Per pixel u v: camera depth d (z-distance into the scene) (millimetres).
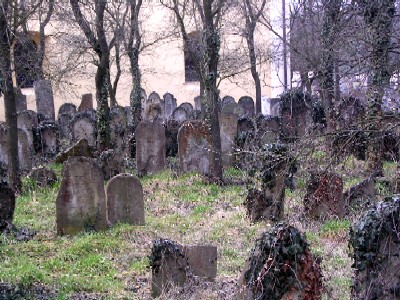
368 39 7176
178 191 9961
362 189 7777
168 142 13062
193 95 23125
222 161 10977
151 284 5555
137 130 11250
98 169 7633
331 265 5961
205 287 5453
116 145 13062
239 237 7293
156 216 8492
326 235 7070
